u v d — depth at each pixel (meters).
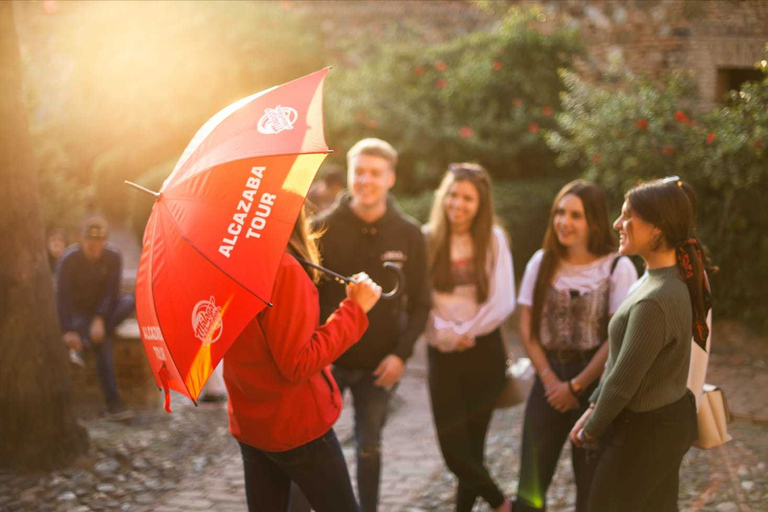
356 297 2.93
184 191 2.56
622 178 8.05
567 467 4.89
